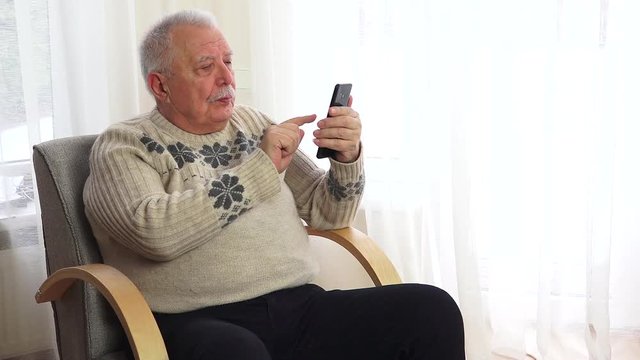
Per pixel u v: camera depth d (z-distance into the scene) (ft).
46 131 8.02
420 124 8.11
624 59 8.10
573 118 8.00
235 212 5.77
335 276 7.93
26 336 8.19
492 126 8.13
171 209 5.56
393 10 7.99
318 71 8.39
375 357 5.84
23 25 7.67
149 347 5.11
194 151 6.23
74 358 6.17
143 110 8.59
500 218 8.27
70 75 7.98
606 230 7.58
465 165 7.84
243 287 5.95
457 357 5.74
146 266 5.93
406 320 5.78
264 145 6.00
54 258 6.24
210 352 5.24
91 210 5.83
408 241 8.32
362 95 8.19
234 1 8.71
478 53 7.85
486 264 8.38
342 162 6.48
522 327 8.29
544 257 7.91
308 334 6.00
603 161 7.51
